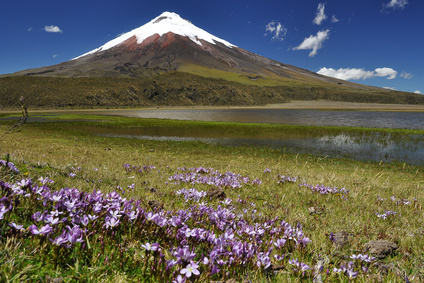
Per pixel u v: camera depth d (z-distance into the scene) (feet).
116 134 134.21
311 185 32.60
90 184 20.74
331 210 21.61
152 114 333.42
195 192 18.01
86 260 7.27
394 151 98.02
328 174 48.70
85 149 69.67
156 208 13.14
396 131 161.17
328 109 547.90
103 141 102.58
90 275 6.57
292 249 11.13
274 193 27.40
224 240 8.49
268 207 20.53
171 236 8.93
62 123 186.50
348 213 21.15
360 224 17.88
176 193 19.79
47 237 6.89
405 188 38.40
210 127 177.17
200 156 76.48
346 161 78.79
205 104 635.25
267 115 341.21
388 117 325.01
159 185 26.27
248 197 24.18
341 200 25.54
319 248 11.95
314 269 9.22
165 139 121.29
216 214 11.50
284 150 96.78
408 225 18.38
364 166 72.49
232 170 46.11
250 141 119.24
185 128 170.09
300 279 8.64
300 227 13.76
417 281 9.57
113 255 7.63
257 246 9.67
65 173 23.56
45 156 43.32
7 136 90.17
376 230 16.85
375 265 10.71
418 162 79.87
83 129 152.56
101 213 8.61
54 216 8.17
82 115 287.28
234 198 23.09
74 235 6.73
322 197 26.86
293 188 30.27
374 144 113.80
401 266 11.16
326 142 118.42
